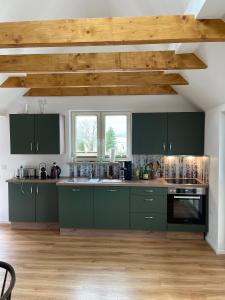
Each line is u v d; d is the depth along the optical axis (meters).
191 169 5.00
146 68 3.10
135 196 4.54
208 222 4.39
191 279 3.22
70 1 3.14
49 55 3.19
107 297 2.86
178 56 3.03
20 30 2.30
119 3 3.15
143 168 5.09
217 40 2.23
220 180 3.89
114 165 5.16
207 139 4.50
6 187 5.29
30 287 3.05
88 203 4.61
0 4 2.53
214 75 3.05
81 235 4.68
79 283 3.13
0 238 4.52
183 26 2.20
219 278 3.24
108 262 3.65
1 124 5.23
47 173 5.27
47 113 5.10
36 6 2.89
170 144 4.73
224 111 3.75
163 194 4.49
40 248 4.12
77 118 5.30
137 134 4.79
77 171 5.23
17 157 5.28
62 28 2.28
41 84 4.08
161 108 5.04
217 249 3.92
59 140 4.87
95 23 2.26
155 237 4.57
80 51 4.35
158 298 2.84
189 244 4.28
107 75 4.00
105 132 5.27
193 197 4.42
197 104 4.66
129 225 4.58
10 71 3.22
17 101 5.16
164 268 3.48
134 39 2.23
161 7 2.61
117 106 5.11
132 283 3.13
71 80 4.04
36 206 4.88
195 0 2.11
